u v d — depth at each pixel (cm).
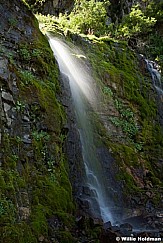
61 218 554
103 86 1048
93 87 1002
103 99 1019
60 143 665
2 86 580
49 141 638
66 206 588
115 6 2272
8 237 438
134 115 1109
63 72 928
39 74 741
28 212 501
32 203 528
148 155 1055
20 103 612
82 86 968
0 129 527
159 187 943
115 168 888
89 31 1593
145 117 1154
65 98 800
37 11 2005
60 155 652
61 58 967
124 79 1154
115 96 1081
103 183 820
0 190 469
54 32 1075
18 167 537
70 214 589
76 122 820
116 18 2198
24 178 538
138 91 1203
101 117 978
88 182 764
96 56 1152
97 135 918
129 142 1020
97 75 1059
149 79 1360
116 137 987
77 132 782
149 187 931
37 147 602
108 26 1834
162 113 1305
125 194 845
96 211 685
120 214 758
